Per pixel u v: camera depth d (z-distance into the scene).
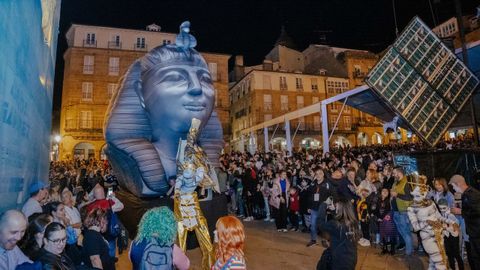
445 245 5.13
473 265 5.00
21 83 3.57
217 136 7.41
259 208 10.66
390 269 5.60
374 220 7.23
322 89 37.41
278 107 35.94
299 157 14.79
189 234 6.50
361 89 11.88
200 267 5.80
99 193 4.95
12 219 2.42
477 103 11.34
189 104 6.20
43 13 4.98
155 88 6.24
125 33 32.59
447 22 29.28
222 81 36.25
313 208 7.10
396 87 8.61
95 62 31.12
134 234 6.25
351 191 7.20
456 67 9.18
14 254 2.56
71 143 30.33
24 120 3.88
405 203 6.11
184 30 6.71
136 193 6.30
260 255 6.46
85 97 30.80
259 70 36.09
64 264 2.80
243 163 12.70
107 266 3.49
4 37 2.76
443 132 8.71
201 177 5.31
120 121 6.30
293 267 5.71
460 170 7.09
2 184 2.88
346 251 3.36
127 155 6.09
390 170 7.69
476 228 4.35
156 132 6.45
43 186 4.20
